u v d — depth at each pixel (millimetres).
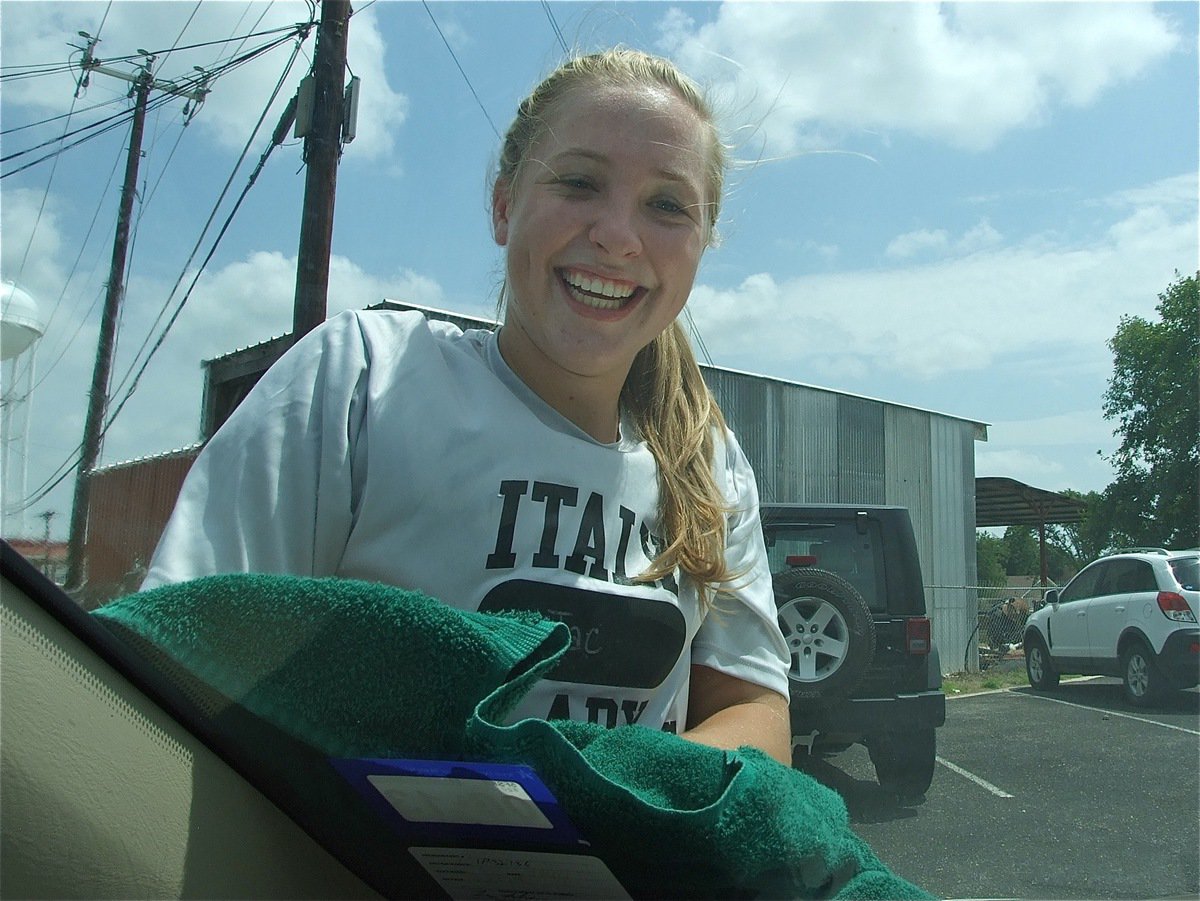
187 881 1059
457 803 1118
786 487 16344
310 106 5832
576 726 1224
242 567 1465
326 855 1191
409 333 1786
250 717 1118
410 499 1595
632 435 2023
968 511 16156
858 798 3713
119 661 1053
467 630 1115
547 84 1898
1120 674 8055
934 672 5797
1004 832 3203
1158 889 2742
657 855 1090
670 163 1812
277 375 1648
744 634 2072
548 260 1795
